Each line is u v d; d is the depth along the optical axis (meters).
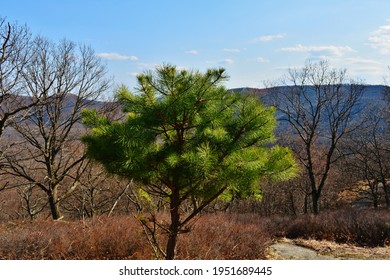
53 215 14.78
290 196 32.09
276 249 11.46
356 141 24.56
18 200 25.20
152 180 4.31
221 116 4.21
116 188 17.81
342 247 12.13
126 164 3.89
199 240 7.70
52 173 14.79
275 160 4.28
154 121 4.17
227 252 8.03
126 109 4.32
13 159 13.10
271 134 4.41
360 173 29.25
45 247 7.28
